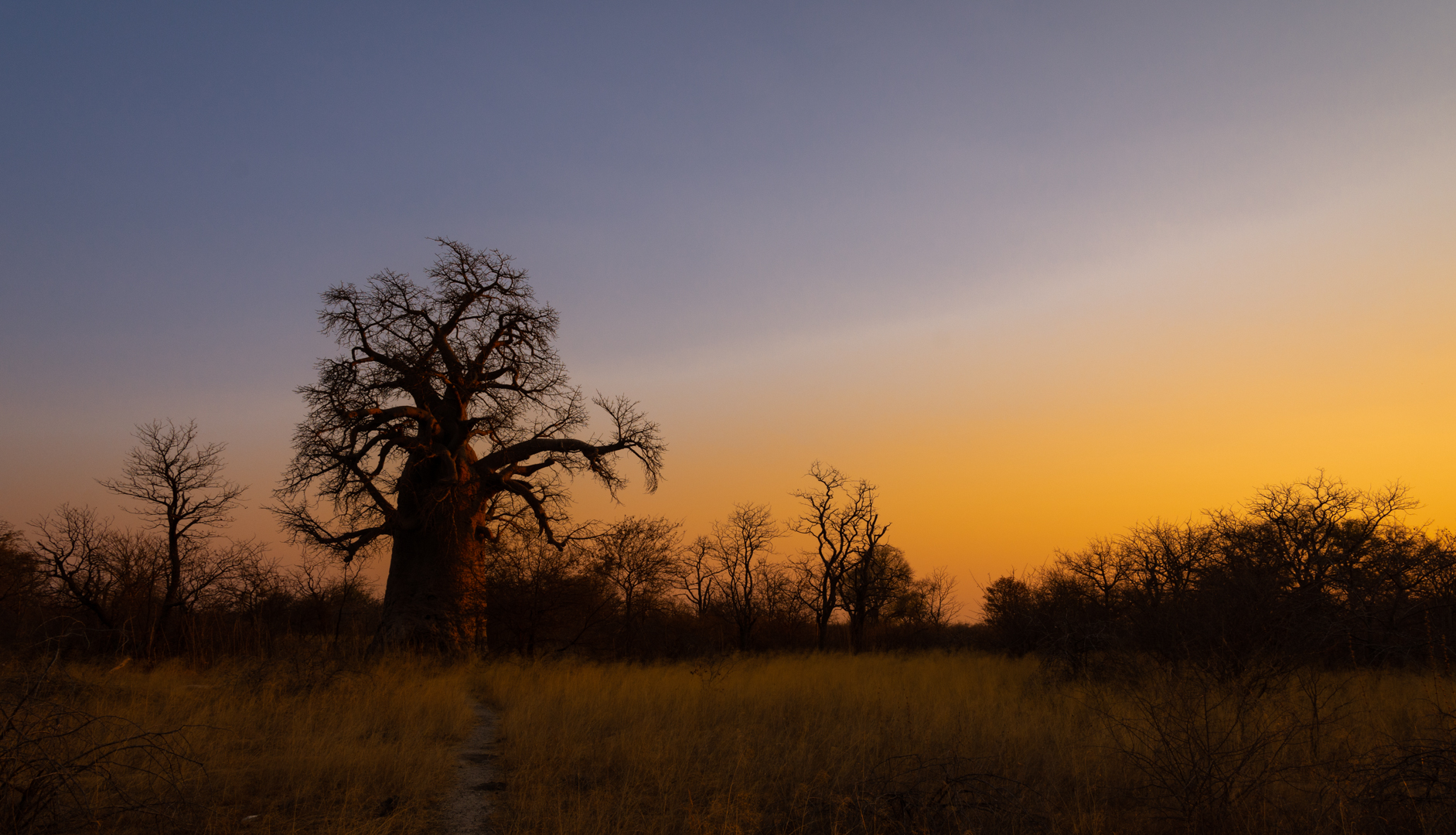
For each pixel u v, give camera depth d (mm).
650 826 5742
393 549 21531
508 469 22672
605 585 26234
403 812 6223
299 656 13172
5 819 5141
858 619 33031
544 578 24938
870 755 7680
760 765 7613
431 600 20469
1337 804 5316
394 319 21922
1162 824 5496
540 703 11984
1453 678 9617
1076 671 11812
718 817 5672
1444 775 5164
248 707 10250
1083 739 7918
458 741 9641
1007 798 5699
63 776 5344
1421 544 13555
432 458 21141
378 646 19438
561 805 6309
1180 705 6738
